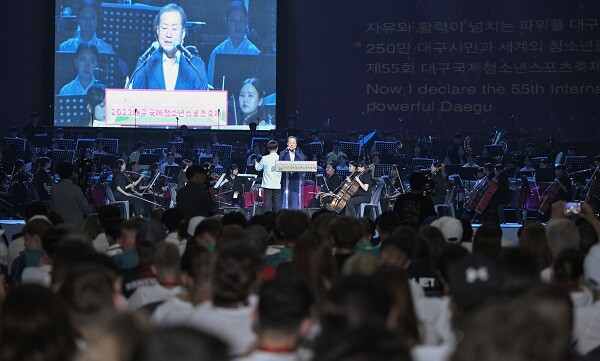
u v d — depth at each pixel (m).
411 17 45.78
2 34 45.22
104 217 14.72
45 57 45.16
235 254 6.22
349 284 4.45
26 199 34.25
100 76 44.44
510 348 3.06
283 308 4.77
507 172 33.66
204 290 7.02
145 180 34.38
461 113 45.56
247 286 6.18
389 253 9.32
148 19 44.53
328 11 46.28
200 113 44.66
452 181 35.06
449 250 7.94
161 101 44.53
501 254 7.27
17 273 11.97
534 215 34.69
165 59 44.56
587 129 45.28
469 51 45.62
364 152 39.97
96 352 3.71
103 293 5.45
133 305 8.29
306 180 34.56
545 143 42.66
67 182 20.53
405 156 40.19
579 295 7.77
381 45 45.88
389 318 4.45
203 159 38.28
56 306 4.37
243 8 44.97
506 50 45.53
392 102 45.78
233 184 33.81
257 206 33.09
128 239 11.59
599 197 33.16
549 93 45.47
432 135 45.50
